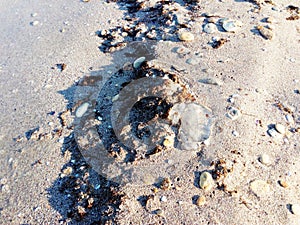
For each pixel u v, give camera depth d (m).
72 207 0.47
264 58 0.62
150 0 0.79
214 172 0.46
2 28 0.81
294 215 0.44
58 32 0.76
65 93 0.62
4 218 0.47
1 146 0.56
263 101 0.56
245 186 0.46
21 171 0.52
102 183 0.48
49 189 0.49
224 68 0.60
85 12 0.81
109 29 0.74
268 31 0.67
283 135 0.52
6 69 0.69
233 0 0.76
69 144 0.54
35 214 0.47
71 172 0.51
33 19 0.83
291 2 0.78
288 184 0.47
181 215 0.43
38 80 0.65
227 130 0.51
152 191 0.45
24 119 0.59
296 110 0.56
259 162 0.49
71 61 0.68
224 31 0.67
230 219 0.43
